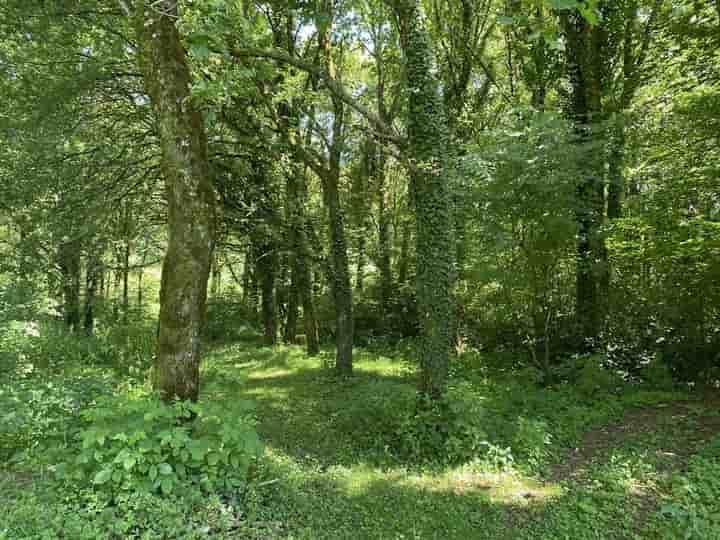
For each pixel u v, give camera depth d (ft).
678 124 27.81
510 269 30.12
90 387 18.16
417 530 13.92
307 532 13.15
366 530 13.76
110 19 30.32
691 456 17.33
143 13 14.96
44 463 13.43
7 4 26.81
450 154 32.65
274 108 36.04
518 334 36.58
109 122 34.55
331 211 37.68
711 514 13.23
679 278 28.02
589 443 20.53
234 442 13.98
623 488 15.60
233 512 13.37
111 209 34.09
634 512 14.14
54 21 28.81
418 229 22.47
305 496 15.42
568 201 26.32
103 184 33.55
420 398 21.52
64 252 35.47
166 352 15.62
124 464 12.17
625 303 32.32
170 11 14.85
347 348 36.45
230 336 66.39
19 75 29.35
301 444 21.57
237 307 75.46
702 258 25.64
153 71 15.28
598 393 26.55
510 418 22.95
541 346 35.22
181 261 15.55
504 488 16.84
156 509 11.92
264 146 37.37
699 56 29.17
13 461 14.17
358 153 52.34
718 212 27.20
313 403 28.78
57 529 10.80
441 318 22.04
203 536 11.76
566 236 27.09
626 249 29.35
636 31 37.60
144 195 37.22
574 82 36.09
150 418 13.11
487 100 47.26
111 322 50.83
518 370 32.58
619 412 23.81
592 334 32.99
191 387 15.81
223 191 42.73
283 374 38.11
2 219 39.40
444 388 21.71
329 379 35.29
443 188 22.26
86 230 32.30
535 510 15.08
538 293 31.09
